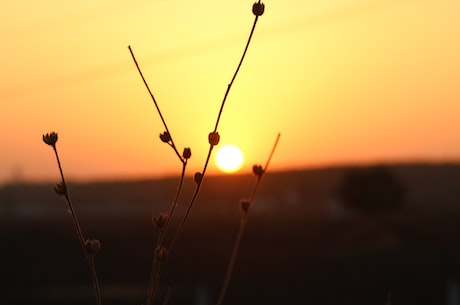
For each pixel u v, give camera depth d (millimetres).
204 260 60656
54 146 3895
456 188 142875
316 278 52031
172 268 58250
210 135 3814
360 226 79500
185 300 46375
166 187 127375
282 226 80438
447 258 56062
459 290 44281
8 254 65938
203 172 3787
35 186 133250
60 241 70062
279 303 46062
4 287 53844
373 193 108250
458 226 79500
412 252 60250
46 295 50500
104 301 47344
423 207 121375
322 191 141625
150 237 70375
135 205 124000
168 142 3840
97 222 81812
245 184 119000
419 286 48219
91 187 139250
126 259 63438
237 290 49594
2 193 126438
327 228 79938
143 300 46594
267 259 58281
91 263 3762
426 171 154125
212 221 75875
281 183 143500
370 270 53688
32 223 75438
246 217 4676
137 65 3912
